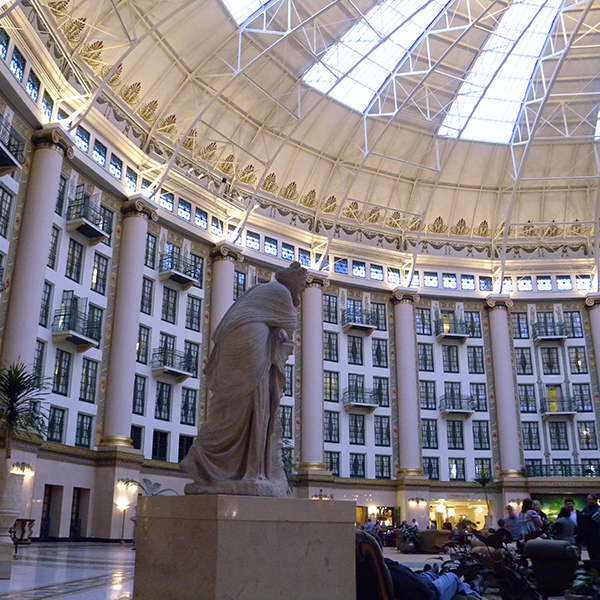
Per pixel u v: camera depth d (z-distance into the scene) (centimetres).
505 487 3241
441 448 3334
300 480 2966
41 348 2081
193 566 319
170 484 2500
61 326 2136
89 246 2327
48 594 621
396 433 3297
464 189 3516
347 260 3438
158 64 2578
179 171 2770
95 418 2264
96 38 2230
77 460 2144
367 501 3122
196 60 2656
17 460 1819
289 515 329
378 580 426
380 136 2939
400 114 3136
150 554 344
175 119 2767
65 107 2244
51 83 2158
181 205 2827
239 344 385
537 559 649
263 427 381
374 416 3284
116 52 2423
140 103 2623
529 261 3606
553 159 3425
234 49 2669
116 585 717
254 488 360
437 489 3247
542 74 2798
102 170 2377
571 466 3312
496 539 713
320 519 336
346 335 3341
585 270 3603
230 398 381
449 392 3422
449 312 3550
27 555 1281
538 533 785
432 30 2673
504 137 3316
